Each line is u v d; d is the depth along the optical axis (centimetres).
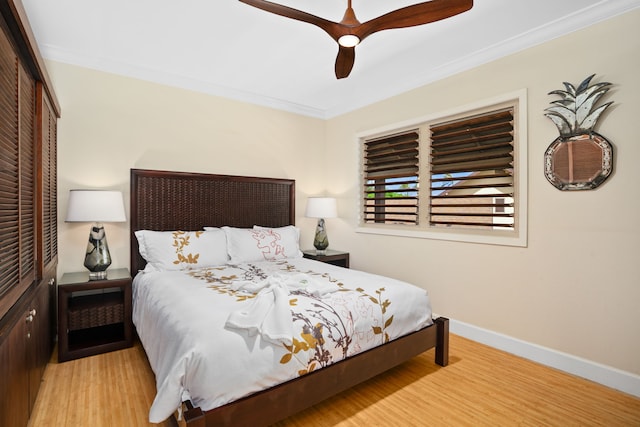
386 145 373
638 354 204
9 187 153
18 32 153
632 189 205
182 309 181
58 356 242
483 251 284
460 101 299
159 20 231
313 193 441
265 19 229
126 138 309
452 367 241
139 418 177
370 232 387
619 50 209
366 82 346
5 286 146
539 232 248
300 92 377
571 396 203
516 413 186
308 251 414
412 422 178
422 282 333
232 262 321
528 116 253
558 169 236
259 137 392
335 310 188
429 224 330
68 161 282
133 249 305
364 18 228
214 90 355
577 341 229
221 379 142
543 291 246
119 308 264
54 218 260
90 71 291
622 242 210
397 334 216
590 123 220
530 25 238
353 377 187
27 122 186
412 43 263
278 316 168
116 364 238
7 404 133
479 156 290
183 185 337
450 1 154
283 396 158
